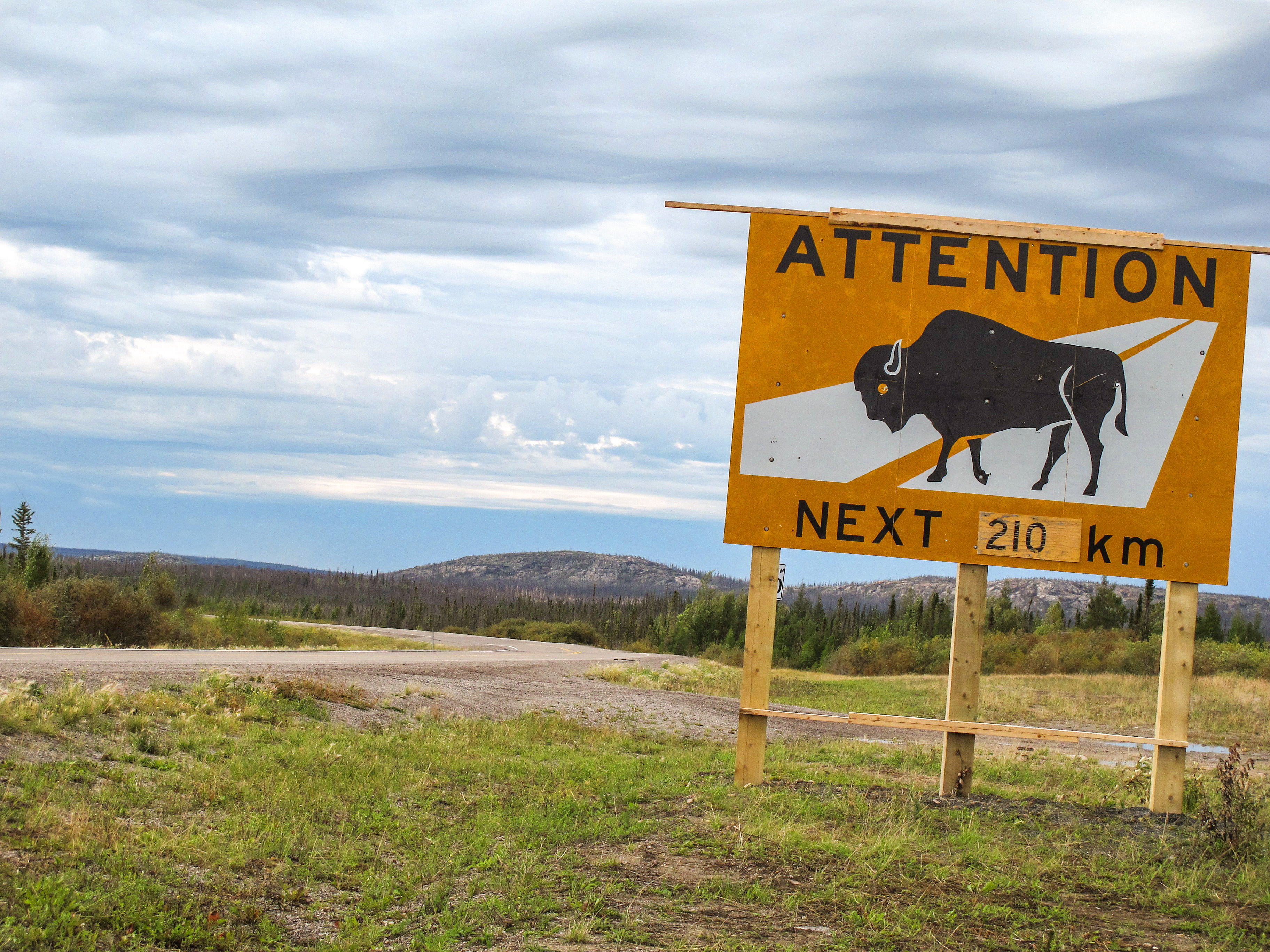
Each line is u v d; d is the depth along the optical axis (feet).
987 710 87.81
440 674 75.20
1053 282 33.81
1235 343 33.37
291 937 19.15
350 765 37.88
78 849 21.76
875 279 34.09
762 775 33.71
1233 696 94.07
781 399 33.96
